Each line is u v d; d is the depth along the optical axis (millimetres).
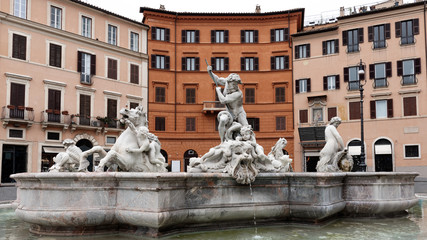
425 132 39250
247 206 7715
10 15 34531
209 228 7430
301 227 7898
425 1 40281
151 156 8211
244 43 48000
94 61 41250
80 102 39875
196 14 47750
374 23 42844
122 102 43656
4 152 33469
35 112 36031
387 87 41531
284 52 47406
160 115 46406
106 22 42938
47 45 37500
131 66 44938
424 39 40406
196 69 47750
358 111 42656
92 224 6723
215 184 7438
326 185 7973
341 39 44281
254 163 8125
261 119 47062
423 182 33312
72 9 39844
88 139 39500
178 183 6859
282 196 8219
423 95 39812
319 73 45219
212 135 46688
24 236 6836
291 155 45781
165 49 47406
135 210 6566
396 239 6668
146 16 47219
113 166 8086
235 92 10555
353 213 9102
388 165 40844
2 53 34156
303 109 45781
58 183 6707
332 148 9828
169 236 6707
